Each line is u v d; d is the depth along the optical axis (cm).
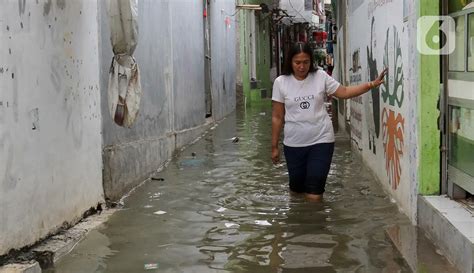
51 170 468
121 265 423
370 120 743
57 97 482
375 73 689
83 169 545
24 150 420
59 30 488
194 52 1255
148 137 807
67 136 504
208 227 524
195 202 628
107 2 532
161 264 423
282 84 611
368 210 564
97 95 588
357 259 420
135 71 564
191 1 1224
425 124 471
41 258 419
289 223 529
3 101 390
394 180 581
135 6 544
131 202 634
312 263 416
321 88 595
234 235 495
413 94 484
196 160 927
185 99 1136
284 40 3325
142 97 777
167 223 540
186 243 475
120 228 522
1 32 389
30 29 432
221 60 1709
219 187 705
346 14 1080
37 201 442
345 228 504
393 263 407
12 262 396
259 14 2539
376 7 673
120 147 662
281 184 711
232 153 996
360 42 834
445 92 466
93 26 577
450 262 396
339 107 1299
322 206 589
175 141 1002
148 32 824
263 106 2202
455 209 432
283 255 437
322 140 600
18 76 412
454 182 456
